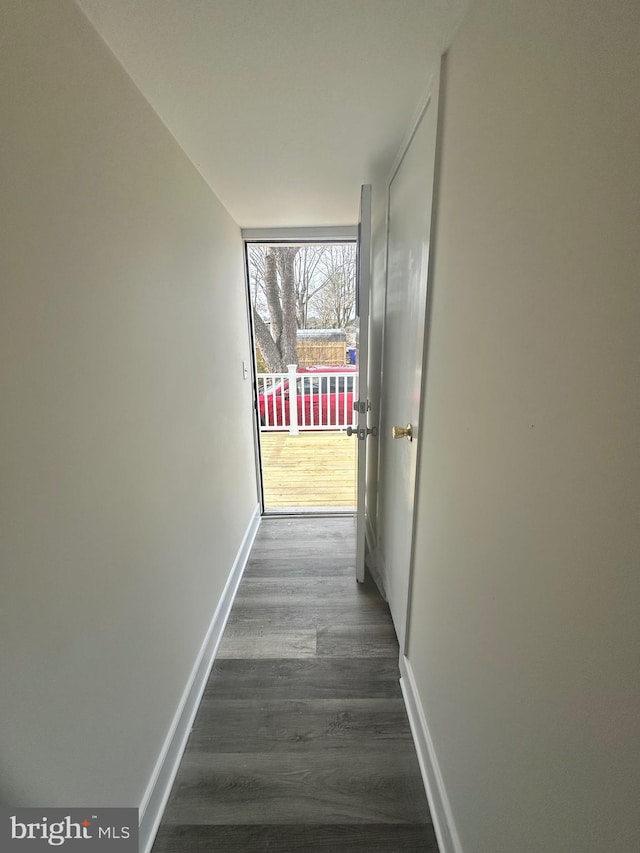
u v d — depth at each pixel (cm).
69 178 70
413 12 75
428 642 113
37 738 63
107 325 83
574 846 47
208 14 74
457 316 86
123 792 88
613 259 39
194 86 97
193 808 106
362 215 154
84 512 74
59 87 67
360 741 122
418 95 104
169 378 117
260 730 126
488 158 69
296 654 157
